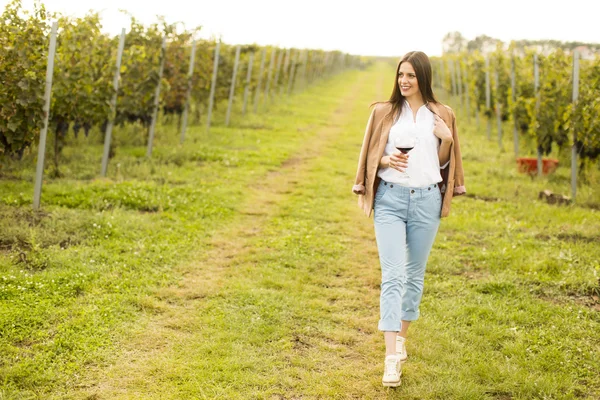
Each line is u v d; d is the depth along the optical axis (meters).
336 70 48.31
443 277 5.41
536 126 10.66
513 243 6.44
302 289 5.01
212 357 3.73
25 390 3.21
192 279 5.11
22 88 6.40
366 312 4.62
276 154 11.69
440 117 3.52
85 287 4.66
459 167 3.66
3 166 8.41
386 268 3.41
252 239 6.38
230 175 9.51
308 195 8.58
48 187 7.58
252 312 4.46
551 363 3.80
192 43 12.51
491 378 3.60
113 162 9.64
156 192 7.84
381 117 3.56
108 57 10.31
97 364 3.56
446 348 4.01
